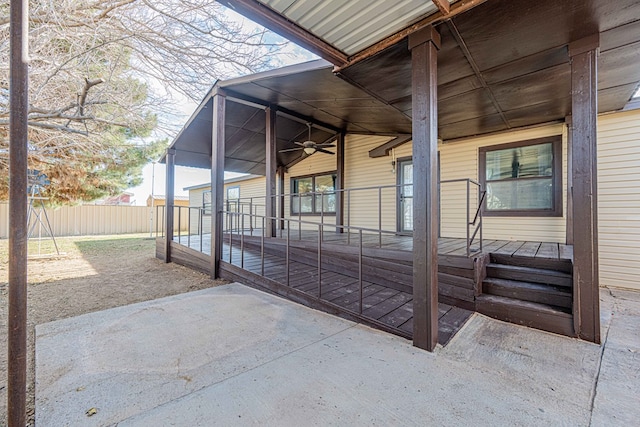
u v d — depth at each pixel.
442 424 1.59
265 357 2.33
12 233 1.34
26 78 1.38
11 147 1.33
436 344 2.50
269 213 5.98
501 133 5.35
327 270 4.82
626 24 2.29
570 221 4.60
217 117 5.10
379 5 2.20
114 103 5.06
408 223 6.53
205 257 5.71
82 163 7.98
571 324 2.70
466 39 2.51
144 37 4.36
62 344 2.57
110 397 1.82
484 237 5.50
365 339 2.66
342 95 4.62
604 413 1.67
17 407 1.34
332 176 8.06
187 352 2.42
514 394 1.85
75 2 3.90
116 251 9.10
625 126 4.31
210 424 1.58
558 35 2.45
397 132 6.45
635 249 4.25
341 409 1.71
